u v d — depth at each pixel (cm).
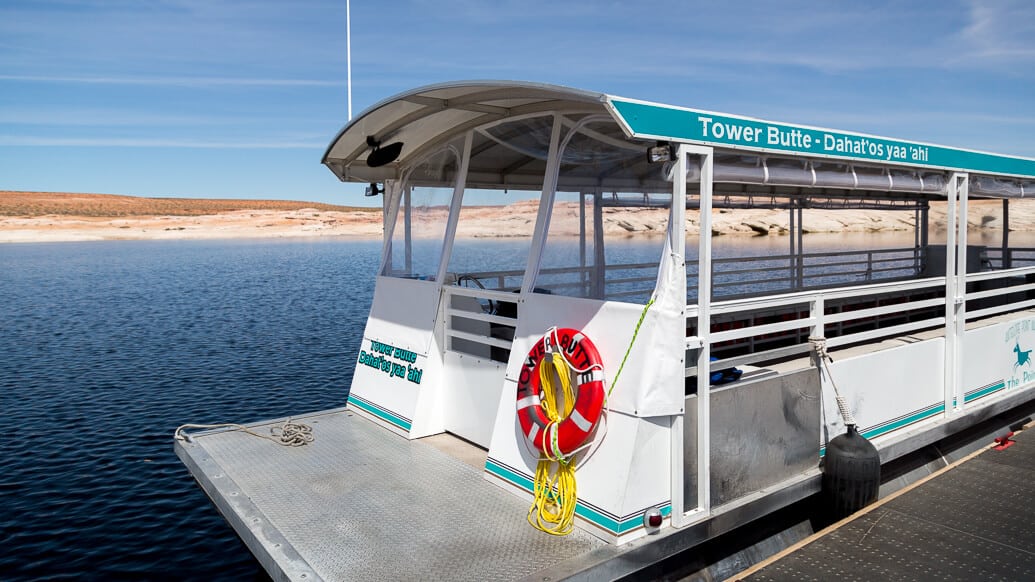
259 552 422
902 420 600
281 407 1356
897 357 595
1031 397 732
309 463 556
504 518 453
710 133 427
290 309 2747
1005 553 467
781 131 470
